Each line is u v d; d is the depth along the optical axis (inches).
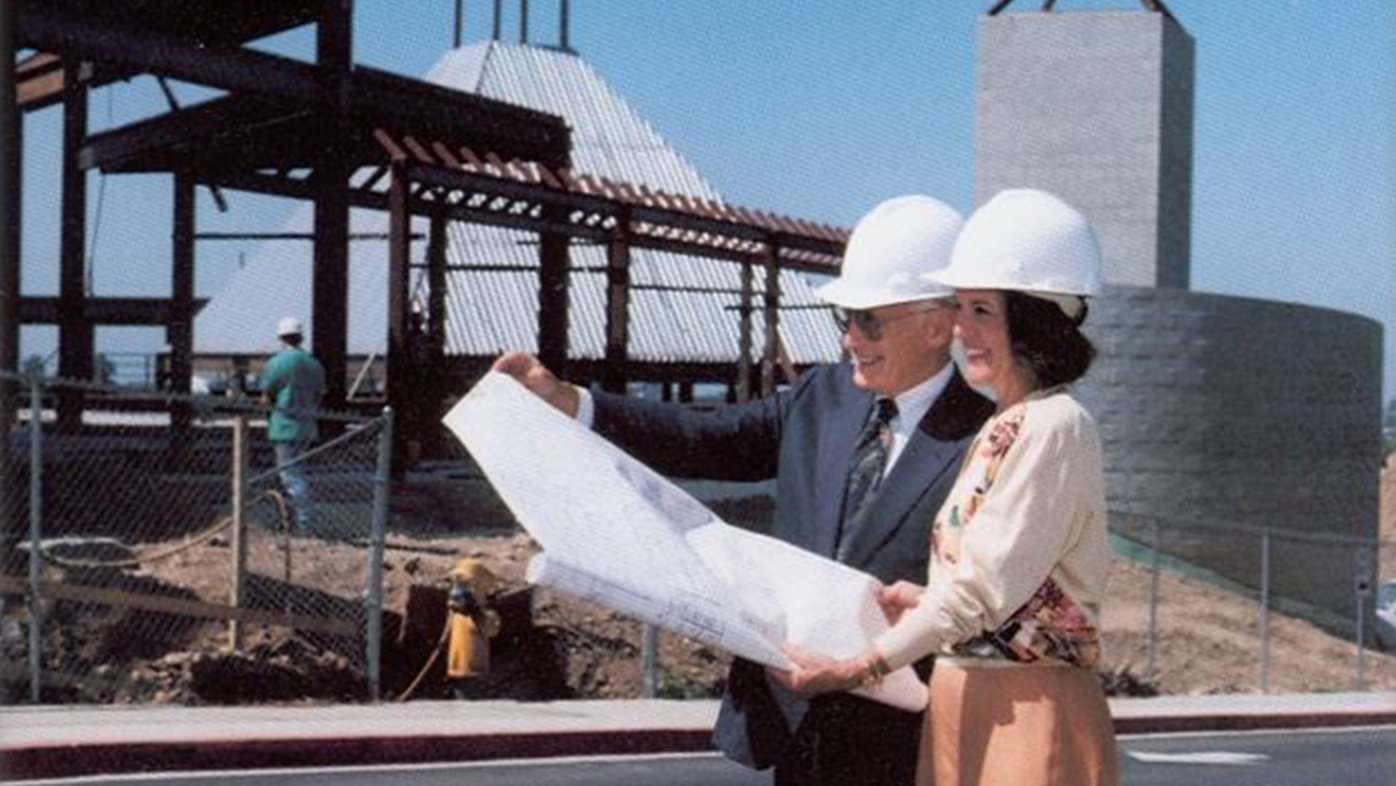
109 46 842.8
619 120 1486.2
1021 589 134.9
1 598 514.9
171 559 626.2
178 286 1072.2
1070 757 136.2
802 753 159.2
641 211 992.9
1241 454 1074.1
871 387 164.4
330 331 946.1
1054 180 1174.3
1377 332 1209.4
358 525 766.5
